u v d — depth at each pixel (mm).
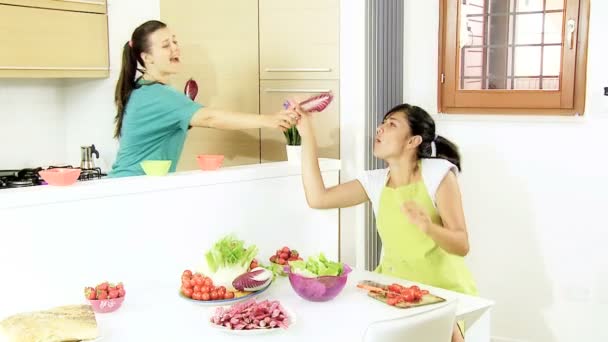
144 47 2754
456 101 3404
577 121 3164
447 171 2314
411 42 3443
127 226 2012
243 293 1971
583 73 3152
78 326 1645
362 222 2955
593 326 3246
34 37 3238
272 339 1677
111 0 3502
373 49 3012
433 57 3412
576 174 3197
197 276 1953
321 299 1958
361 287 2090
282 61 3143
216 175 2203
